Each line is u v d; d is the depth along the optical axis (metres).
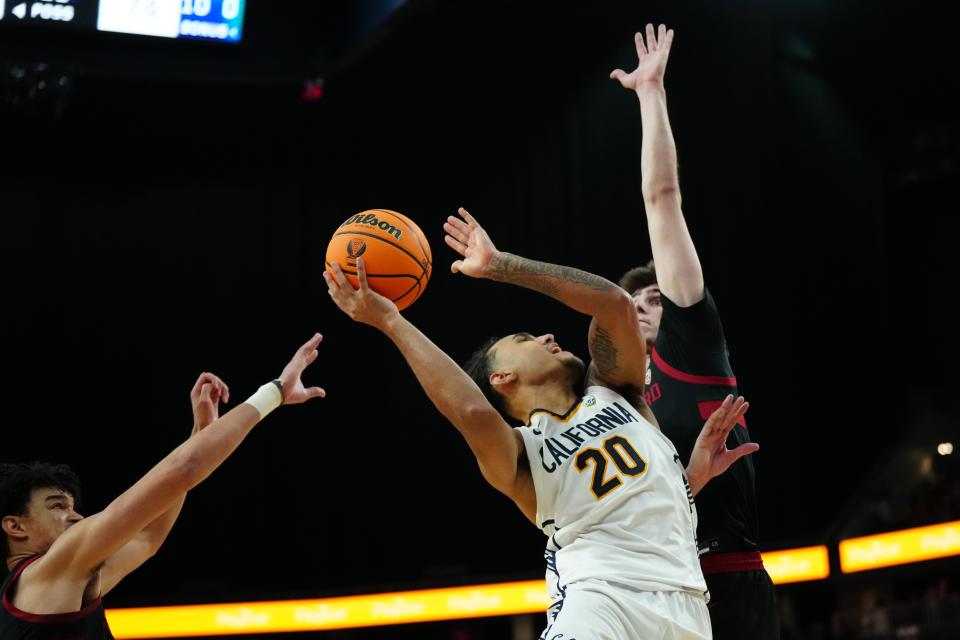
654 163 3.75
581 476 2.98
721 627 3.37
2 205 12.91
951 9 12.14
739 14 11.93
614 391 3.24
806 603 11.41
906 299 13.81
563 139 12.77
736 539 3.47
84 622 3.04
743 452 3.29
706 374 3.61
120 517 2.91
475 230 3.20
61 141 13.19
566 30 12.33
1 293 12.66
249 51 11.78
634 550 2.88
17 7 10.65
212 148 13.58
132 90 12.31
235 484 12.59
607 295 3.05
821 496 11.98
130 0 11.08
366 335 13.30
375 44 11.38
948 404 13.27
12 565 3.26
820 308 12.43
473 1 11.58
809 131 12.80
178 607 10.95
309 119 13.38
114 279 13.11
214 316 13.21
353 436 12.96
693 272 3.61
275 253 13.50
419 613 11.05
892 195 14.02
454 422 2.98
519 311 12.81
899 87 13.50
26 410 12.43
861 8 12.30
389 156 13.83
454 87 13.14
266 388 3.28
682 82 11.86
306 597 11.09
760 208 11.90
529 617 12.13
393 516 12.73
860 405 12.53
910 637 10.69
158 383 12.88
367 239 3.26
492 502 12.62
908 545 10.68
